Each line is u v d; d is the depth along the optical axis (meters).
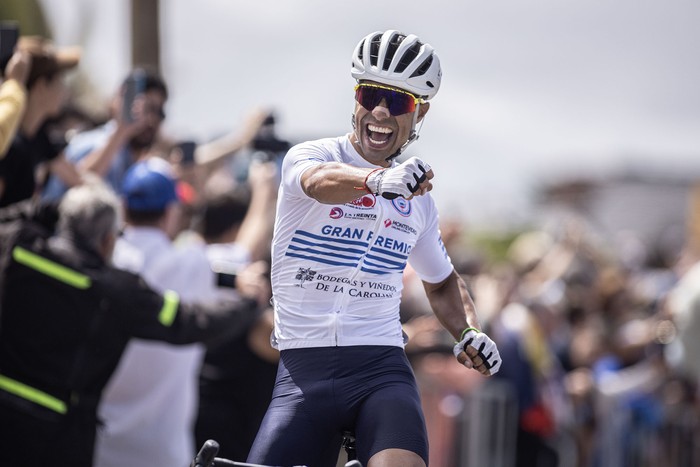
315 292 9.80
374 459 9.12
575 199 71.00
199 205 18.17
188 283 14.91
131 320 12.90
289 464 9.42
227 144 18.09
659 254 35.47
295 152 9.70
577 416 22.88
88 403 12.88
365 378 9.73
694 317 21.72
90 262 12.88
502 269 25.19
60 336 12.60
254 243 16.62
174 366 14.95
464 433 20.38
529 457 20.78
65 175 14.55
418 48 9.66
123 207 15.09
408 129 9.72
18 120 12.51
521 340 20.89
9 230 12.81
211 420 16.02
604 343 24.02
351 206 9.73
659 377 23.36
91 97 33.38
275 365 15.94
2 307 12.57
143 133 16.09
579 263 25.02
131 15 20.62
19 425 12.44
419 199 10.17
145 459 14.88
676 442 22.95
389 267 9.96
